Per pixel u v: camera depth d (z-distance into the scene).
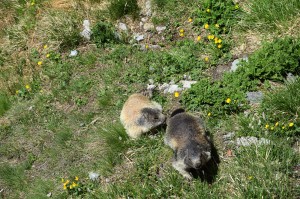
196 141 2.93
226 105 3.32
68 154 3.58
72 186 3.26
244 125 3.18
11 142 3.88
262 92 3.37
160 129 3.35
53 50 4.41
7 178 3.62
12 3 4.94
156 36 4.18
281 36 3.64
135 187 3.12
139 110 3.35
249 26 3.82
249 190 2.77
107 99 3.79
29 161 3.68
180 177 3.05
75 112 3.87
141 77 3.86
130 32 4.30
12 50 4.61
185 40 4.00
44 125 3.90
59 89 4.09
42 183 3.47
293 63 3.35
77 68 4.20
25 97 4.20
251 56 3.54
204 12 4.02
